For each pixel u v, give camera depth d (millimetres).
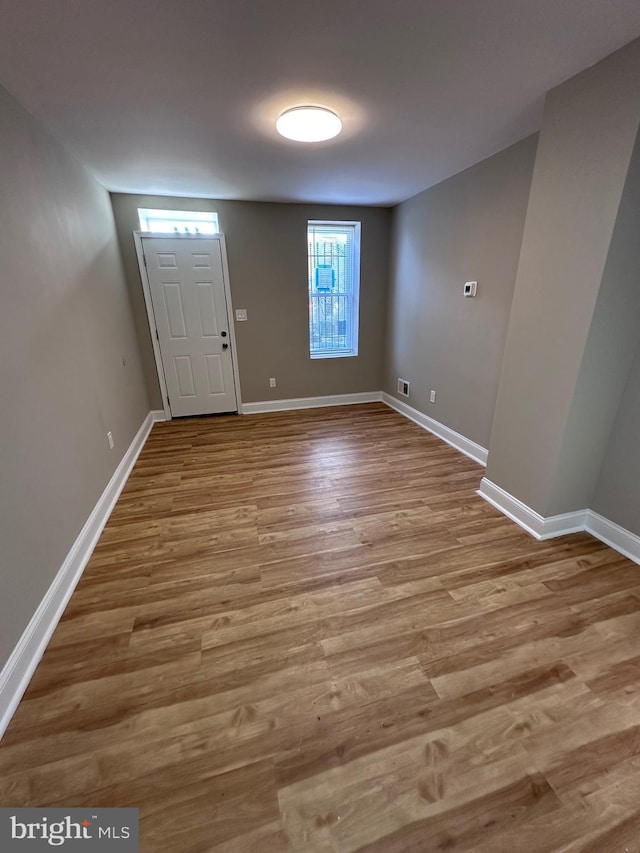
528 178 2441
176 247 3898
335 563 2008
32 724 1265
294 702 1326
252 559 2041
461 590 1815
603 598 1765
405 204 3969
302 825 1020
